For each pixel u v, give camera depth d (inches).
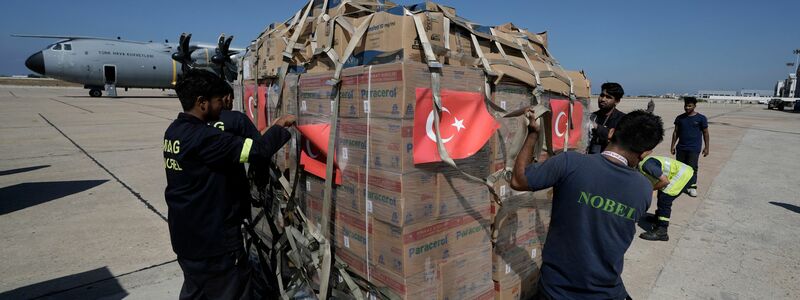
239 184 80.8
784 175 284.8
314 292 91.6
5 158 314.3
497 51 96.3
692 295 119.5
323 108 83.0
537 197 98.5
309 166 88.6
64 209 193.2
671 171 130.2
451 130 72.4
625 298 71.7
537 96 91.8
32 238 157.6
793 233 168.7
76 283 123.5
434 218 73.0
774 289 122.9
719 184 254.8
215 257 78.1
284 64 93.0
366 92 71.8
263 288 106.5
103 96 1267.2
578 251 66.7
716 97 2442.2
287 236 89.4
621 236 65.4
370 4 97.0
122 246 150.9
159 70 1137.4
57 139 410.0
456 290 79.8
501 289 89.4
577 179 66.1
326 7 99.1
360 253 78.7
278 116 99.8
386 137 68.4
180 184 74.6
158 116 661.3
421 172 69.4
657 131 63.9
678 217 188.5
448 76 71.6
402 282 70.1
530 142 69.6
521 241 94.8
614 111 143.0
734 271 134.4
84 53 1036.5
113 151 347.3
